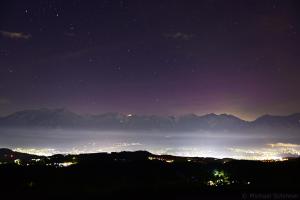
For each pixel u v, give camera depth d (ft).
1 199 204.03
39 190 226.58
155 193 217.56
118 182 250.78
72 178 258.78
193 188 230.07
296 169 288.30
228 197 204.85
